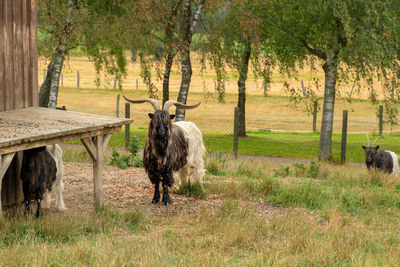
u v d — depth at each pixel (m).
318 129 30.67
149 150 9.11
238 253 6.68
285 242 7.20
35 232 6.92
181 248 6.62
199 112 37.22
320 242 6.88
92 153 8.24
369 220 8.83
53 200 9.48
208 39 18.19
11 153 6.71
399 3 17.47
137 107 39.34
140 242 6.85
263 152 21.27
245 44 19.41
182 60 17.08
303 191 10.46
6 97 8.74
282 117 36.12
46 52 15.55
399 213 9.67
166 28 17.09
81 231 7.24
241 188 10.76
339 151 22.56
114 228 7.60
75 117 8.57
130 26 16.14
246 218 8.42
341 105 41.28
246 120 34.16
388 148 23.70
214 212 8.85
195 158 10.31
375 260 6.16
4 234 6.59
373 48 15.80
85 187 10.87
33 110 9.02
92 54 18.53
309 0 16.62
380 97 45.06
